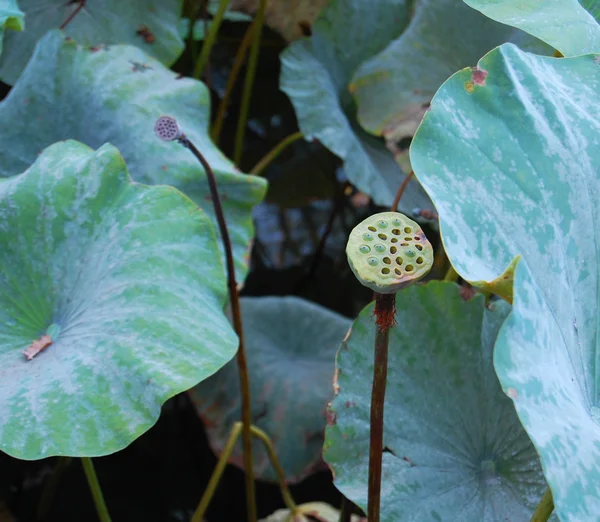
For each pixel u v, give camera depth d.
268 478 3.13
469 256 2.18
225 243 2.61
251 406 3.18
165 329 2.38
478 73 2.31
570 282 2.26
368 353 2.52
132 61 2.98
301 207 4.43
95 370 2.35
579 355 2.23
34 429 2.28
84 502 3.38
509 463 2.50
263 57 4.25
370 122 3.24
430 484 2.48
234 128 4.30
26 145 2.89
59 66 2.93
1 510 3.26
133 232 2.49
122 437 2.28
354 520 2.97
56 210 2.53
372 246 2.05
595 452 2.06
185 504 3.45
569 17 2.54
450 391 2.54
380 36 3.40
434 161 2.24
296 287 4.30
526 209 2.25
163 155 2.84
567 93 2.37
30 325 2.48
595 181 2.30
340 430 2.50
